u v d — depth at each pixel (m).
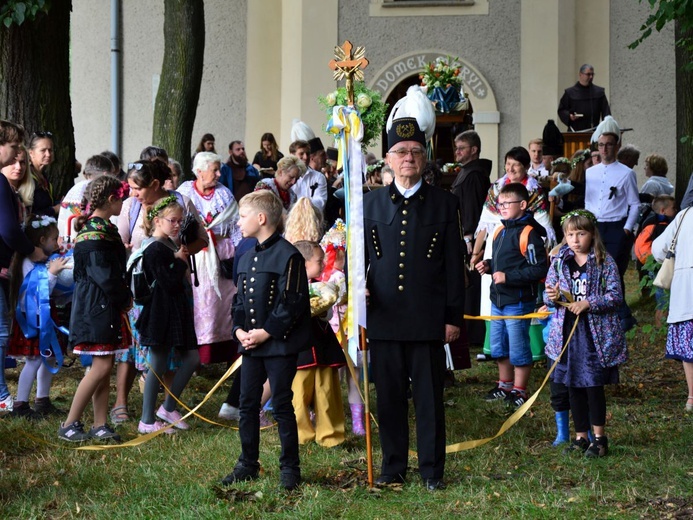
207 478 5.28
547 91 18.73
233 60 19.80
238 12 19.72
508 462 5.64
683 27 9.36
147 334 6.16
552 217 10.17
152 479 5.27
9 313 6.55
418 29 18.94
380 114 7.34
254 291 5.11
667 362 9.15
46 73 9.41
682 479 5.24
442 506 4.77
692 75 11.88
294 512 4.67
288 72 19.34
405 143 5.15
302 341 5.11
